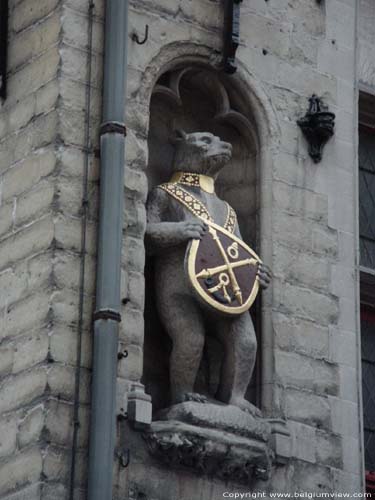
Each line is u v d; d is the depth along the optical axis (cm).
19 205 2931
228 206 3033
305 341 3052
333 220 3147
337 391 3058
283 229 3089
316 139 3155
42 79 2966
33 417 2792
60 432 2777
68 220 2873
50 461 2759
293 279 3072
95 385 2791
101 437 2764
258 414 2962
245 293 2966
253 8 3172
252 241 3091
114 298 2833
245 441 2911
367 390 3200
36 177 2920
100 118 2936
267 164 3109
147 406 2845
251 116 3138
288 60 3181
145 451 2844
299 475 2977
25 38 3022
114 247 2855
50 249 2856
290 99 3164
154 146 3095
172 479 2859
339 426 3044
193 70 3103
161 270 2972
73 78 2942
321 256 3114
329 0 3266
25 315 2861
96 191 2900
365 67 3331
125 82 2945
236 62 3123
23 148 2959
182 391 2941
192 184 3033
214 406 2911
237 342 2969
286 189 3112
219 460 2894
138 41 3028
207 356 3017
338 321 3097
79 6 2980
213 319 2975
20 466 2783
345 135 3209
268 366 3011
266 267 3005
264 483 2941
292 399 3009
